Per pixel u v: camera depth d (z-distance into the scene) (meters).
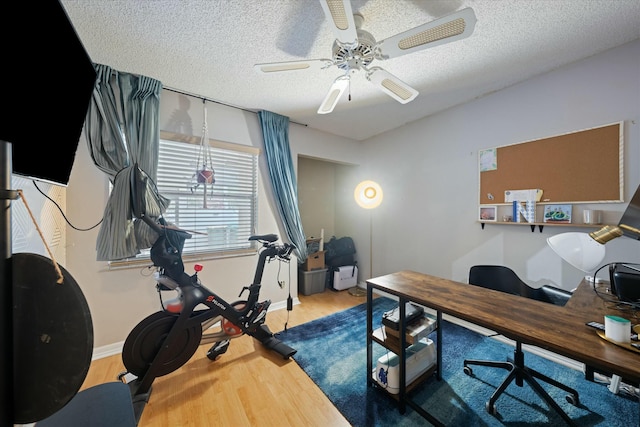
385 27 1.53
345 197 4.38
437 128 2.86
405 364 1.50
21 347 0.45
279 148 2.93
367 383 1.67
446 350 2.06
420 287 1.52
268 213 2.91
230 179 2.66
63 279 0.48
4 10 0.51
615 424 1.34
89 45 1.66
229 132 2.63
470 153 2.56
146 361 1.62
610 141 1.75
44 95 0.65
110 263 2.02
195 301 1.68
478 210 2.50
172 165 2.32
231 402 1.52
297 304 3.15
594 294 1.37
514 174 2.23
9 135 0.55
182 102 2.35
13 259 0.45
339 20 1.13
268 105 2.64
